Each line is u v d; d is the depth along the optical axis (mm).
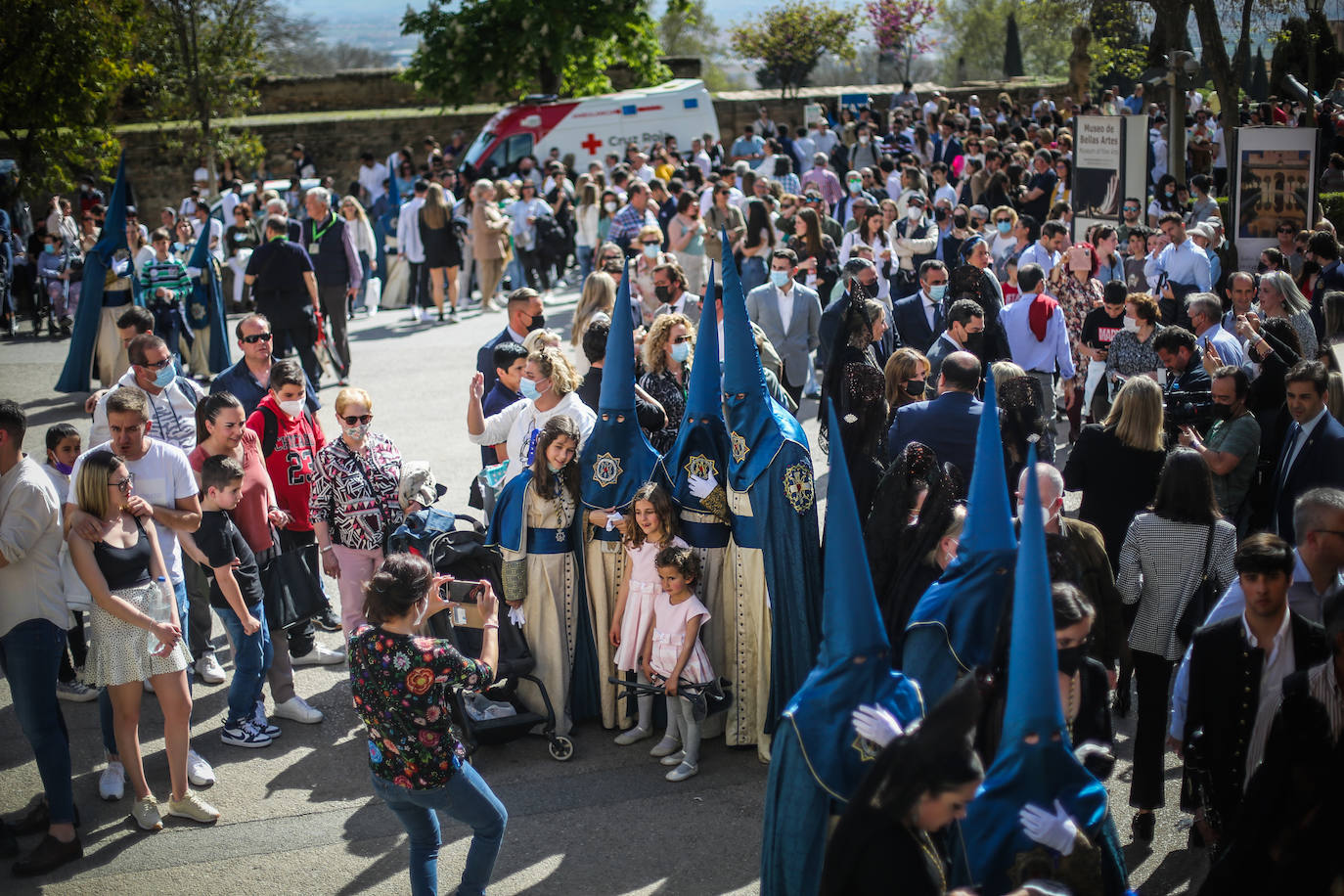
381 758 4508
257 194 19109
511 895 4961
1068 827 3393
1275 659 4422
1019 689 3504
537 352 6629
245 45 23391
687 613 5766
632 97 24172
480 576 6254
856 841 3316
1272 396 7234
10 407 5266
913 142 25922
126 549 5426
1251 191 12781
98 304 12656
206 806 5605
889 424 6977
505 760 6121
